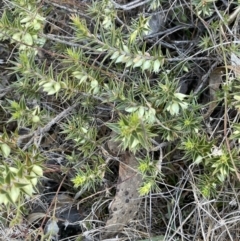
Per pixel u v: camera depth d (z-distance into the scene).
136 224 0.63
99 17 0.61
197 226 0.60
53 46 0.64
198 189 0.59
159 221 0.64
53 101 0.65
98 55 0.64
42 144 0.65
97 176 0.60
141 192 0.58
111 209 0.63
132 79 0.62
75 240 0.64
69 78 0.63
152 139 0.60
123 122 0.55
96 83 0.59
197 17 0.63
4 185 0.51
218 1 0.66
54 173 0.66
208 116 0.61
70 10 0.63
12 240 0.62
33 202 0.65
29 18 0.60
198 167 0.61
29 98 0.62
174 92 0.58
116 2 0.65
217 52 0.61
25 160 0.54
